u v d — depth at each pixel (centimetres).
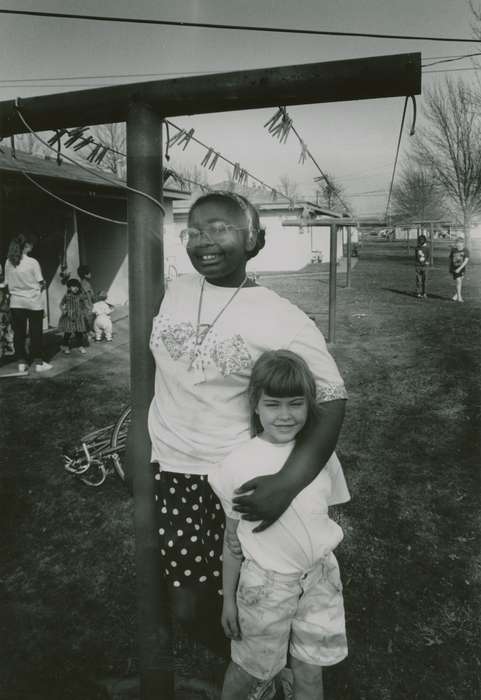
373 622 236
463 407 500
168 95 153
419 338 808
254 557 150
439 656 218
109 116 162
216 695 199
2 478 373
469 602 247
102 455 349
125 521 322
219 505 159
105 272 1070
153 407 162
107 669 215
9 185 592
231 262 147
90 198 946
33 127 169
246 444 150
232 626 156
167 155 166
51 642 230
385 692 202
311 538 150
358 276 1758
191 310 152
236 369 145
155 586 171
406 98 148
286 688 174
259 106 154
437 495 342
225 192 147
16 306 605
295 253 1966
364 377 605
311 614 157
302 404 142
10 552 295
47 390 553
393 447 416
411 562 277
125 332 848
